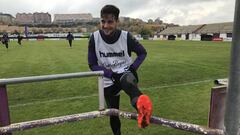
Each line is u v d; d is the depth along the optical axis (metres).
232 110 1.70
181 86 8.23
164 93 7.31
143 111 2.31
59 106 6.27
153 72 11.02
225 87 2.12
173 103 6.26
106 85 3.11
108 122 4.97
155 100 6.55
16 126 2.58
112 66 3.03
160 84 8.58
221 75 10.13
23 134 4.48
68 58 18.16
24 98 7.05
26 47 34.47
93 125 4.85
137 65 2.94
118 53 3.00
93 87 8.18
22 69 12.98
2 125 2.53
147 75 10.27
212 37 66.06
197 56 18.80
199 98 6.69
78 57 18.83
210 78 9.55
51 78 2.56
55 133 4.52
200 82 8.82
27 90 7.87
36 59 17.86
